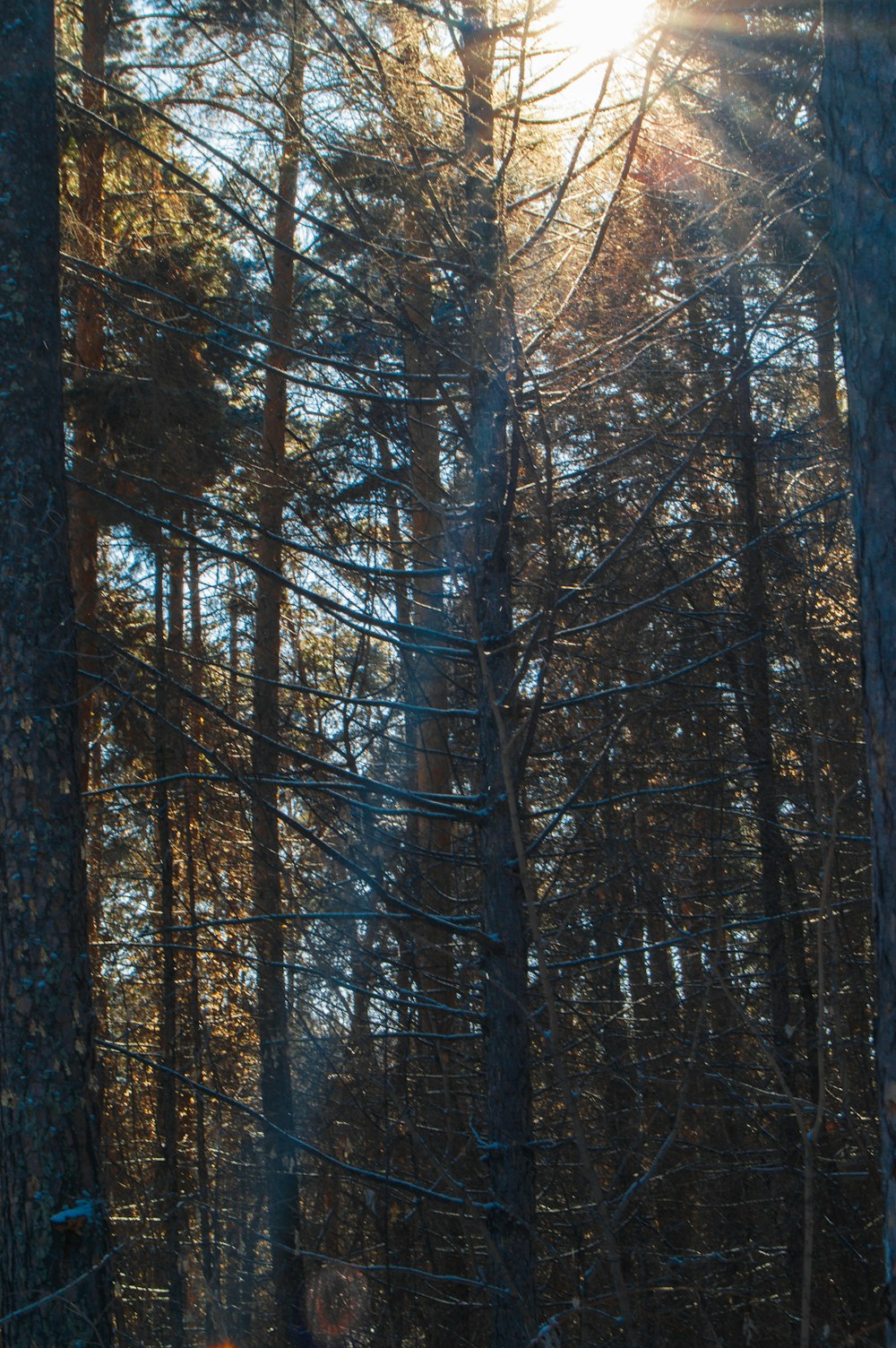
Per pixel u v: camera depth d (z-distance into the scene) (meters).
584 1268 7.17
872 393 3.03
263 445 9.05
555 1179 7.75
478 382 6.66
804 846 9.43
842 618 9.68
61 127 9.04
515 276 6.70
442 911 9.19
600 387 7.16
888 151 3.07
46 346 6.14
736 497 9.99
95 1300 5.17
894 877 2.87
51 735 5.72
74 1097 5.39
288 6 6.83
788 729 9.85
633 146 6.03
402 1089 7.01
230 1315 8.38
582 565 8.00
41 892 5.54
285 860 8.87
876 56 3.12
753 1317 7.16
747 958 9.24
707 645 9.77
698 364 8.34
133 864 11.17
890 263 3.03
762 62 7.82
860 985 8.34
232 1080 10.30
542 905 7.04
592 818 8.66
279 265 8.86
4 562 5.84
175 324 8.62
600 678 9.02
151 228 9.31
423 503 6.78
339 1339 8.38
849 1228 7.57
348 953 7.83
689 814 10.02
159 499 8.50
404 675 9.06
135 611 11.46
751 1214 8.16
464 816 6.56
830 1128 8.02
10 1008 5.41
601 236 6.34
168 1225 8.53
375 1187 6.90
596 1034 7.44
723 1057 8.69
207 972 10.59
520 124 6.76
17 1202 5.21
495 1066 6.31
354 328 8.21
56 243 6.31
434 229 6.76
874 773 2.96
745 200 7.70
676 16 5.81
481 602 6.71
